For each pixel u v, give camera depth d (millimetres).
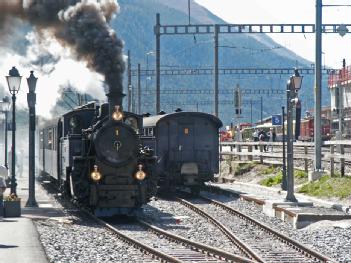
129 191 28703
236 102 59375
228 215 30094
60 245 20562
